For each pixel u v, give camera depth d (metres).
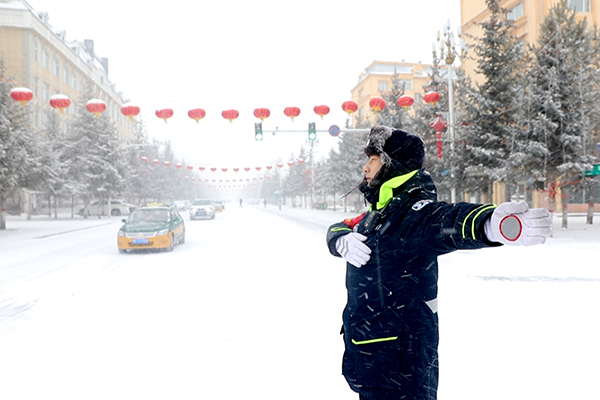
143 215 12.54
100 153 34.28
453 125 17.45
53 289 6.70
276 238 14.97
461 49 17.75
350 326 1.44
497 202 29.91
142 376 3.20
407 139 1.38
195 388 2.96
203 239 14.99
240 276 7.52
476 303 5.23
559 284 6.40
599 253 9.87
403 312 1.33
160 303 5.61
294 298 5.68
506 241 0.92
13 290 6.65
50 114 38.34
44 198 45.66
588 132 15.04
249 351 3.68
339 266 8.44
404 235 1.27
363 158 31.12
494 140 16.11
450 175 17.62
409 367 1.32
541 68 15.19
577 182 15.66
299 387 2.94
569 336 3.92
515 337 3.90
